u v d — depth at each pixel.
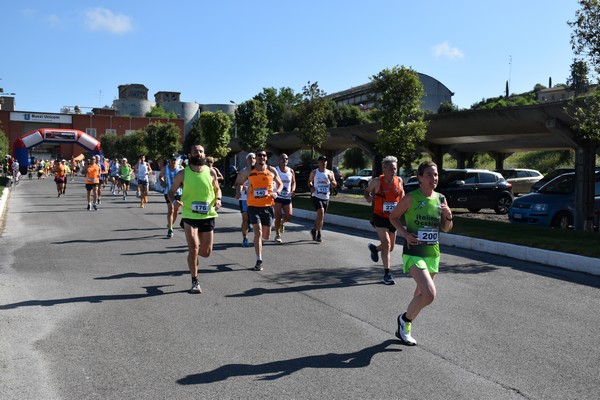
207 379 4.32
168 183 12.35
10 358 4.74
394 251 10.74
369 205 21.70
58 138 53.19
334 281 7.94
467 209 23.27
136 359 4.74
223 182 41.97
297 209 18.83
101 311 6.24
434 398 4.00
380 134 21.61
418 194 5.09
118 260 9.50
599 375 4.48
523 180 28.55
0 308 6.30
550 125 14.67
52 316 6.01
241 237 12.55
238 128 35.28
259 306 6.51
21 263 9.15
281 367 4.58
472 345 5.19
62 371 4.46
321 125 28.03
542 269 9.08
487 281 8.05
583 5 12.16
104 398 3.96
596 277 8.45
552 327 5.79
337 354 4.91
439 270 8.87
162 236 12.66
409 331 5.19
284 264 9.27
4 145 44.97
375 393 4.08
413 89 20.58
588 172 14.48
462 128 20.55
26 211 18.86
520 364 4.71
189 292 7.17
